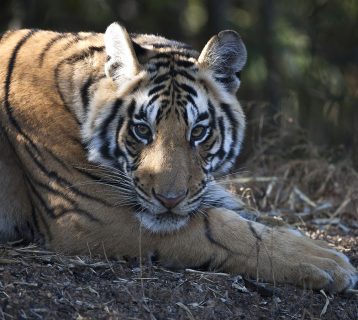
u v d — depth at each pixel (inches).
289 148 601.6
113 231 377.4
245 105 663.8
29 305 325.1
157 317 336.2
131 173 370.0
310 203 515.8
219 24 968.9
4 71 404.5
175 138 363.9
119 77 377.4
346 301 372.5
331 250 383.2
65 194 382.0
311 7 1045.2
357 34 1019.9
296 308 361.4
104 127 376.2
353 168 582.6
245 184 528.4
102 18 991.0
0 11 941.2
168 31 1027.3
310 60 999.6
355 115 906.7
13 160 401.7
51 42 406.9
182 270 376.8
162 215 366.6
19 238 409.1
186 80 375.6
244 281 370.9
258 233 378.0
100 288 346.9
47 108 388.2
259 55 941.2
